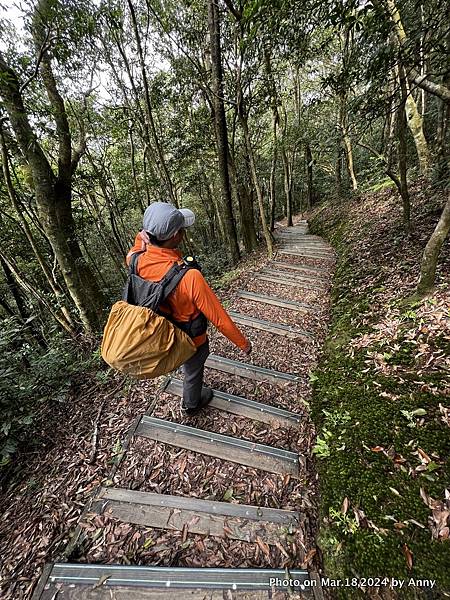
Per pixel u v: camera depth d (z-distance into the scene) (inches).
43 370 106.5
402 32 89.3
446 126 210.5
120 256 401.4
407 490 56.4
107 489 67.2
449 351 80.6
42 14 128.1
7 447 79.1
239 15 148.3
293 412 88.4
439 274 112.8
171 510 62.2
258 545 55.7
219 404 91.1
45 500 67.4
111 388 105.6
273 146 381.1
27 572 53.5
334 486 62.1
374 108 121.3
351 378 91.0
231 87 230.4
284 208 781.9
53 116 201.5
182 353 60.4
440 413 67.6
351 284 157.1
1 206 225.5
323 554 53.0
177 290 57.7
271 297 177.2
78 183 277.7
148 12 215.6
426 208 191.6
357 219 284.0
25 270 264.8
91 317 177.2
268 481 68.0
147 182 343.0
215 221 593.3
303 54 135.7
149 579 50.7
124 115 272.1
